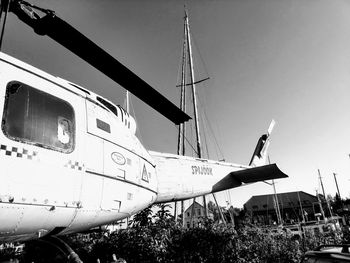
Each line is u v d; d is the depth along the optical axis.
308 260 4.00
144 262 6.70
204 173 6.64
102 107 3.89
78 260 3.47
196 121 12.43
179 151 10.27
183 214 9.09
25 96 2.77
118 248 6.88
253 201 69.06
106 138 3.65
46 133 2.85
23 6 2.45
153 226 7.36
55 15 2.46
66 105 3.20
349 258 3.49
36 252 3.80
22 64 2.86
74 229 3.31
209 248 7.62
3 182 2.41
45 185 2.72
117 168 3.71
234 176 7.58
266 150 10.98
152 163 5.03
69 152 3.03
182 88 12.66
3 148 2.45
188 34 13.78
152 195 4.77
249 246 8.70
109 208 3.50
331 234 17.59
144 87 3.16
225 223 8.71
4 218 2.47
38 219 2.73
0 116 2.49
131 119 4.74
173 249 7.29
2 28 2.47
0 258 5.35
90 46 2.64
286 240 11.41
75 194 3.02
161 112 3.65
